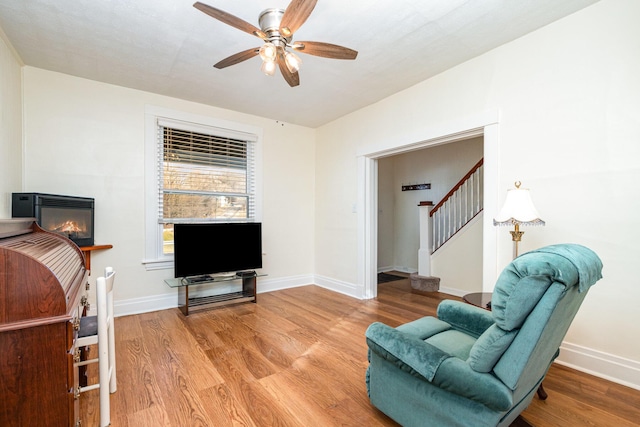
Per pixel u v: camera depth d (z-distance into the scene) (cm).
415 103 331
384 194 648
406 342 144
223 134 404
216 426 158
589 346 210
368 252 410
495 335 117
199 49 258
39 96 289
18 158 267
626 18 196
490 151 262
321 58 273
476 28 231
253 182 434
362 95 361
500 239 256
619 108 199
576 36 215
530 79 239
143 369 216
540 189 233
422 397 140
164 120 358
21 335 108
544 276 106
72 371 119
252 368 218
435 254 466
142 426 158
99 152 319
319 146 486
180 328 295
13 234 166
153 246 350
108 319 183
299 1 156
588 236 210
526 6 207
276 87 338
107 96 324
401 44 252
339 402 179
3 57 235
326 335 279
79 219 290
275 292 439
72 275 152
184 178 379
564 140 221
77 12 209
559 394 185
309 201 492
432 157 602
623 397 182
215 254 362
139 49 258
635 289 192
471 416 123
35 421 109
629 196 195
